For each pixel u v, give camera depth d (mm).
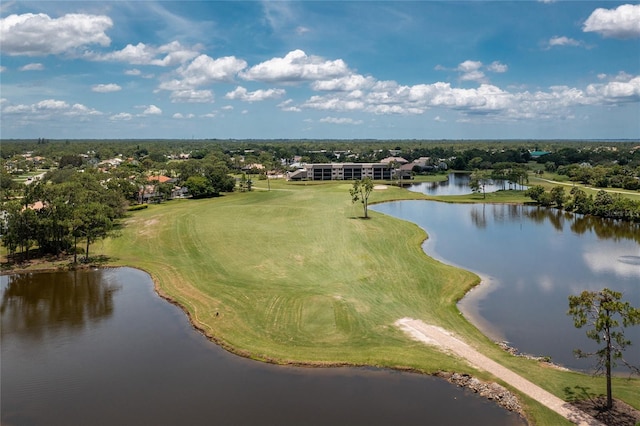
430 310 55406
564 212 134125
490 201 154250
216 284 65500
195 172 179125
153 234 96812
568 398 35594
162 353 45812
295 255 79000
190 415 35219
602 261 79125
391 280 65938
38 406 37000
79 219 77312
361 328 49594
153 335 50344
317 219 111312
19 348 47750
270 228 100500
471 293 62719
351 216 116125
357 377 40094
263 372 41438
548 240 96438
